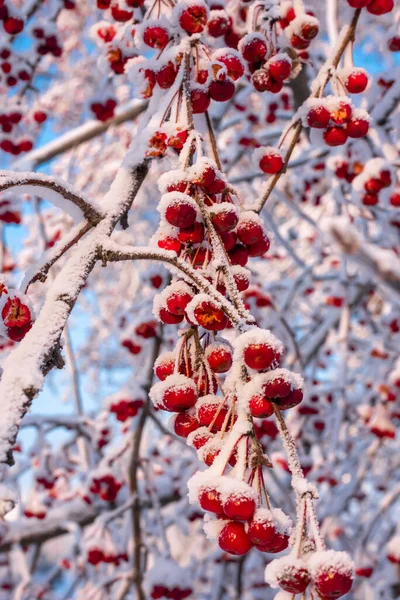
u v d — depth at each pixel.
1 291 1.23
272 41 1.86
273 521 0.99
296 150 5.25
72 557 4.60
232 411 1.12
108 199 1.41
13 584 5.27
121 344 3.45
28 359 1.07
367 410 4.56
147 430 5.34
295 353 4.23
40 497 4.15
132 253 1.25
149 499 4.15
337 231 0.67
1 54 3.13
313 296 5.70
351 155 2.93
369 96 3.21
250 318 1.16
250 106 4.03
